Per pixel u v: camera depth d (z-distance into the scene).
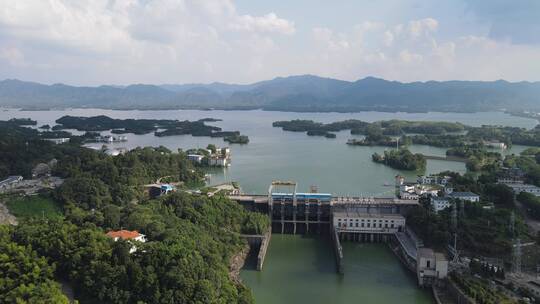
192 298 188.00
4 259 195.75
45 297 173.88
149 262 196.62
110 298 185.62
